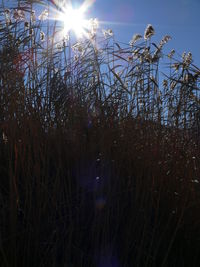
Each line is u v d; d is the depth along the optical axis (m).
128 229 1.91
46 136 2.28
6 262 1.50
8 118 2.18
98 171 2.14
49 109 2.53
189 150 2.60
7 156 2.07
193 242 2.04
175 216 2.08
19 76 2.56
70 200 1.99
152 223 2.10
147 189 2.08
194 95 2.79
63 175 2.14
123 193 2.12
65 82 2.78
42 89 2.66
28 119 2.23
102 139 2.19
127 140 2.42
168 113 2.81
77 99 2.68
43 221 1.81
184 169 2.33
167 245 2.00
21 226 1.75
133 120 2.65
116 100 2.72
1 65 2.48
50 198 1.97
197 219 2.11
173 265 1.95
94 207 1.92
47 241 1.76
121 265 1.82
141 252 1.89
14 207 1.64
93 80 2.86
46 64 2.83
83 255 1.79
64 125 2.49
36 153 1.98
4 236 1.67
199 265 1.99
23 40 2.84
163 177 2.22
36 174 1.88
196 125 2.76
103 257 1.76
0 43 2.67
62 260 1.73
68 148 2.27
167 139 2.57
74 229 1.87
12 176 1.79
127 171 2.28
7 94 2.33
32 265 1.67
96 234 1.84
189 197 2.18
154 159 2.27
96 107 2.61
